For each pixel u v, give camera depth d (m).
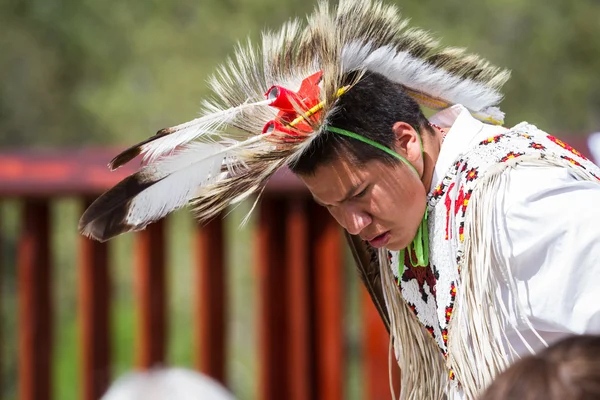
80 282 10.99
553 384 3.28
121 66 29.69
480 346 5.00
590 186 4.95
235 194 5.28
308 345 11.09
